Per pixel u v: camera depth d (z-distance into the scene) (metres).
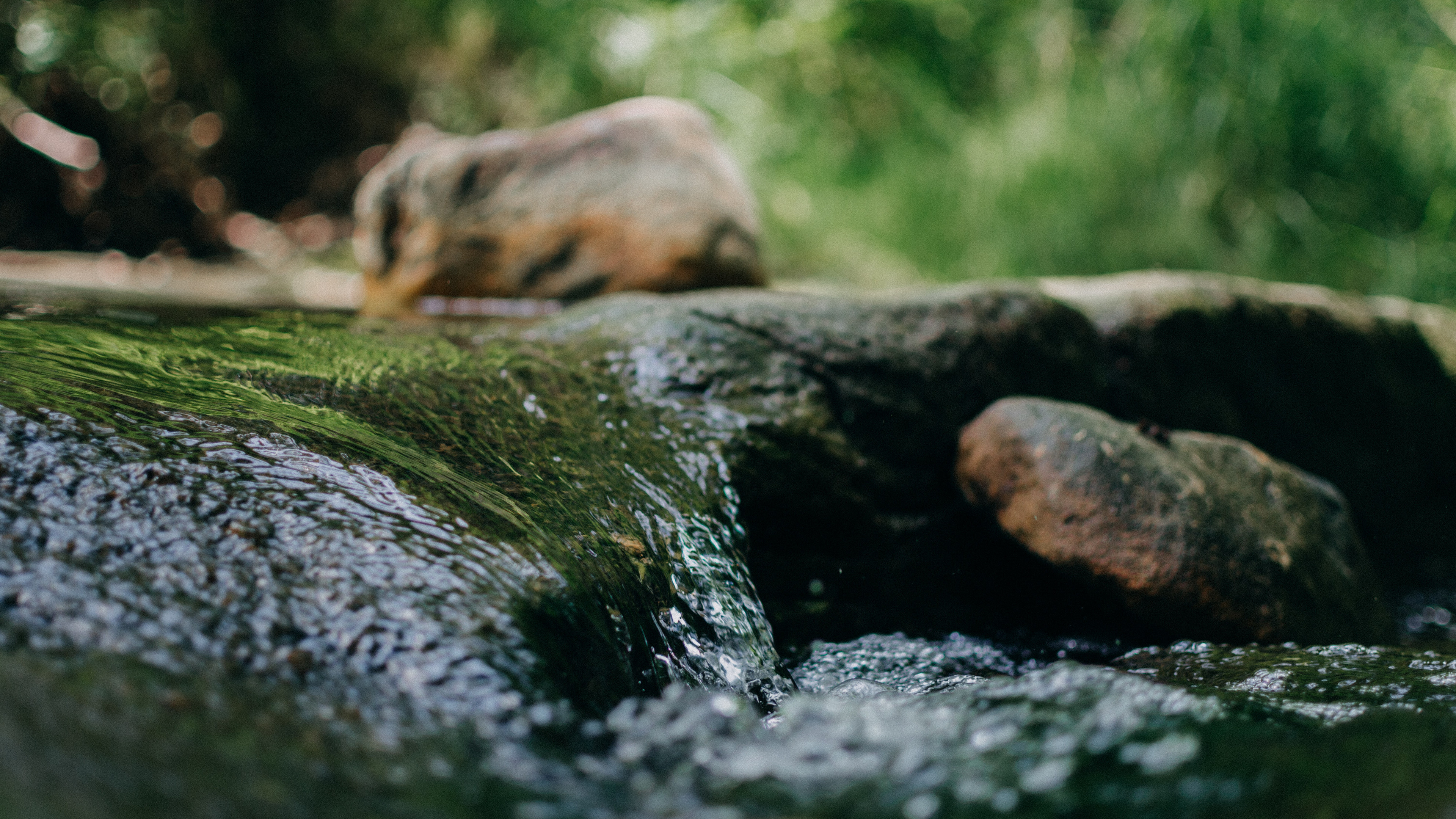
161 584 1.34
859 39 7.84
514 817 1.05
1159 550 2.61
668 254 4.31
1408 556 4.32
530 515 1.90
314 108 8.69
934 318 3.26
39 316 2.49
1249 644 2.57
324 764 1.09
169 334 2.42
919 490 3.03
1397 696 1.92
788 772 1.25
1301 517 2.96
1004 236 6.26
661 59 7.49
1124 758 1.29
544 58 7.96
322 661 1.32
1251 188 6.23
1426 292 5.75
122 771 0.95
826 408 2.92
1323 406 4.17
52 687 1.06
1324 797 1.13
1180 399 3.76
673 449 2.54
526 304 4.42
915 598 2.91
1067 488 2.72
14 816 0.81
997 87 7.41
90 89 7.58
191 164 8.04
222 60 8.05
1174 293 3.83
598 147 4.52
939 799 1.16
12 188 7.37
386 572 1.50
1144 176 6.20
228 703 1.17
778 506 2.70
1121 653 2.63
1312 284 5.93
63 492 1.44
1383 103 6.11
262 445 1.69
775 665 2.24
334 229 8.26
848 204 6.80
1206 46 6.41
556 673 1.52
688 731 1.36
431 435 2.10
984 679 2.28
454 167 4.50
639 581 1.99
